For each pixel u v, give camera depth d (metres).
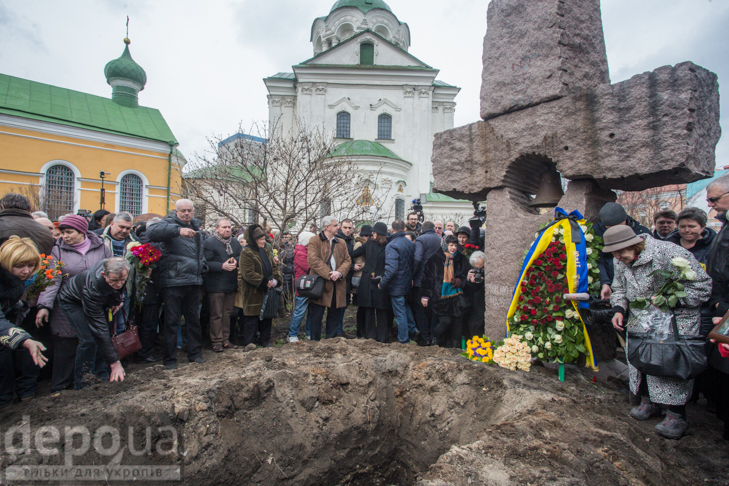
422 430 4.02
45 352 3.87
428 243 5.46
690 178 3.51
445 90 28.77
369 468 4.02
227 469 3.22
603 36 4.61
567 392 3.54
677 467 2.64
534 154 4.42
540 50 4.28
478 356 4.20
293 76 29.95
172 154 24.94
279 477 3.44
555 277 3.85
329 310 5.57
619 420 3.08
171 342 4.21
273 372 3.83
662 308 2.93
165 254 4.26
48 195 19.94
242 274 4.93
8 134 19.72
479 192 4.96
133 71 26.34
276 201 8.23
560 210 3.98
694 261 2.86
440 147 5.23
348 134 27.44
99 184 22.30
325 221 5.33
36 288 3.36
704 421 3.30
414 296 5.65
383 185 23.42
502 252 4.65
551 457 2.48
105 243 4.08
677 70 3.38
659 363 2.85
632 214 18.19
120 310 4.19
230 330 5.64
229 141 8.76
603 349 4.20
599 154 3.82
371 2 32.12
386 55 28.41
